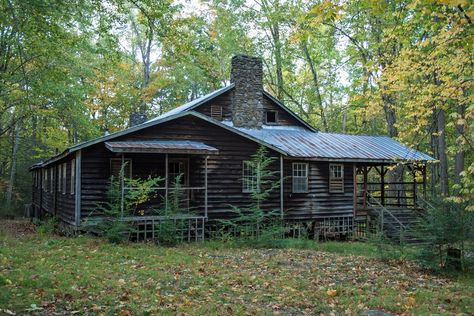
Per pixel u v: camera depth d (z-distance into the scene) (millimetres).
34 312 6816
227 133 20234
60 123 29641
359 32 29516
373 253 15672
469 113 10586
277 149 20422
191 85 51406
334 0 8617
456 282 11000
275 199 21297
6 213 33156
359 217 23766
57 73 20703
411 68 12695
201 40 40594
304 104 47594
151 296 8234
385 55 15719
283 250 15789
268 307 7977
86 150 17453
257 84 24281
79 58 29531
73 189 18031
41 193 29438
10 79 24047
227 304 7984
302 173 22469
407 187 34969
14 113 32188
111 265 11164
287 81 43156
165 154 18656
